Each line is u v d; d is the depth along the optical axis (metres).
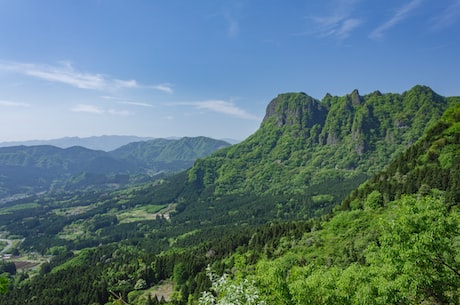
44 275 176.50
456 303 28.92
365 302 29.56
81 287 140.00
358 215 96.00
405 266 27.42
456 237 29.92
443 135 118.81
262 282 35.84
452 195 79.44
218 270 114.06
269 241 121.50
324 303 32.53
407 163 116.62
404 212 30.28
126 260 174.50
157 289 133.25
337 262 73.19
